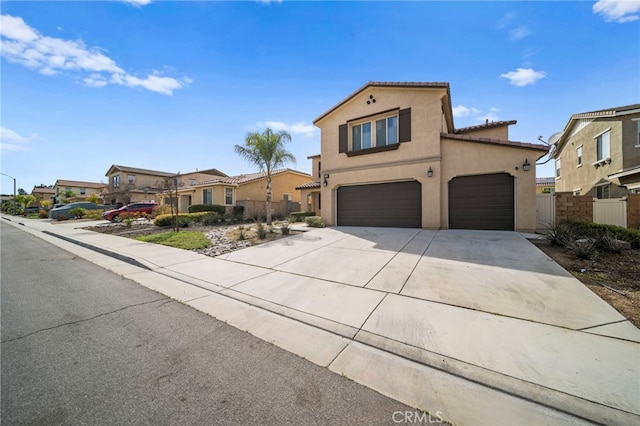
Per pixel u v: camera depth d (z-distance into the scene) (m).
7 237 13.62
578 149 16.33
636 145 11.98
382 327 3.35
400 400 2.12
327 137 13.73
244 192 23.39
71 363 2.65
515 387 2.22
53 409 2.02
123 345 3.02
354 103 12.77
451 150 10.53
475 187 10.20
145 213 22.34
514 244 7.28
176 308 4.16
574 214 9.15
